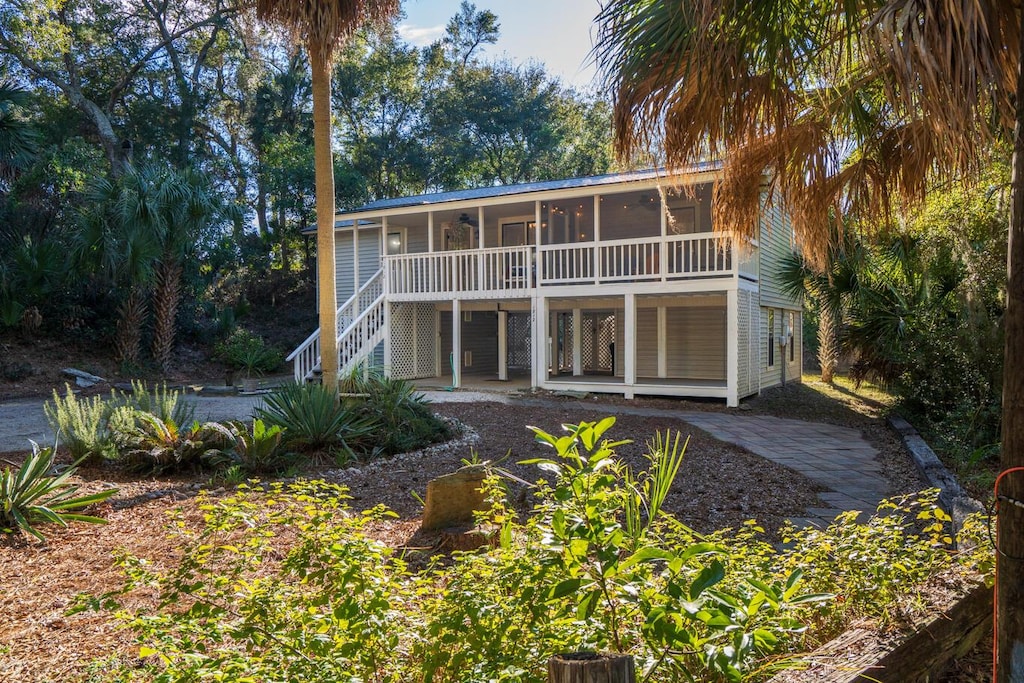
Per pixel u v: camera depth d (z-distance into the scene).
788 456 9.20
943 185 4.93
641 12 3.93
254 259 32.28
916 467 8.44
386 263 19.09
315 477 7.86
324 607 2.85
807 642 2.62
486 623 2.14
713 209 5.12
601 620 2.18
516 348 24.81
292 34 9.95
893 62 2.82
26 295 20.38
